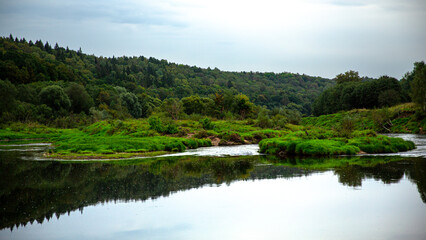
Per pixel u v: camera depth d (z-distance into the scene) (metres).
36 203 19.70
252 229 15.26
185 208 18.42
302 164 32.38
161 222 16.28
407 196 19.81
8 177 27.30
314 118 122.19
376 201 19.00
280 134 64.81
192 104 122.81
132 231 15.18
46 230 15.45
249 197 20.42
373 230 14.91
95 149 44.97
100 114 103.69
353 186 22.39
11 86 103.69
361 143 41.78
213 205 18.92
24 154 43.94
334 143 41.44
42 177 27.19
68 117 107.69
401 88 113.69
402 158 34.53
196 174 27.97
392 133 78.94
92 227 15.77
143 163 34.69
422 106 80.50
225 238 14.29
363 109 107.56
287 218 16.64
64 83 155.88
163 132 62.22
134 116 140.75
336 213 17.20
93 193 21.83
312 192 21.20
